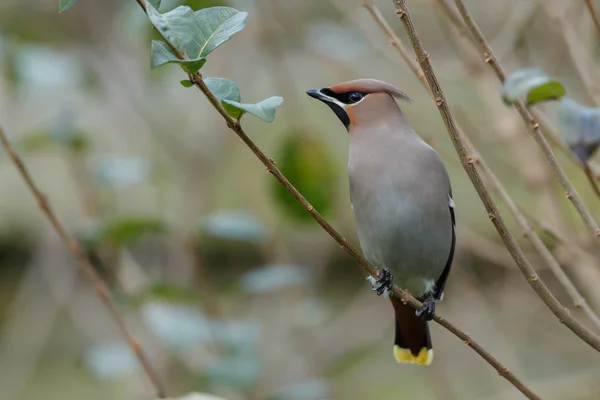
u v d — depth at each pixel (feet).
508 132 32.45
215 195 42.80
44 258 43.62
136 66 42.39
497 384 43.06
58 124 34.35
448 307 44.34
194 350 36.24
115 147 42.93
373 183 26.43
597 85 28.58
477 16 39.99
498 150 37.06
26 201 45.62
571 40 29.07
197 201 39.78
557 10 30.78
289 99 39.29
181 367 35.53
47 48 37.70
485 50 20.95
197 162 40.45
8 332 48.06
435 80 19.63
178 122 41.68
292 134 34.27
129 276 34.96
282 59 39.70
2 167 45.37
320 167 34.01
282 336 41.11
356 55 37.65
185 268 36.52
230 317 41.27
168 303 32.94
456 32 31.04
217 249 47.37
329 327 45.98
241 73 42.57
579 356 44.83
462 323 43.68
